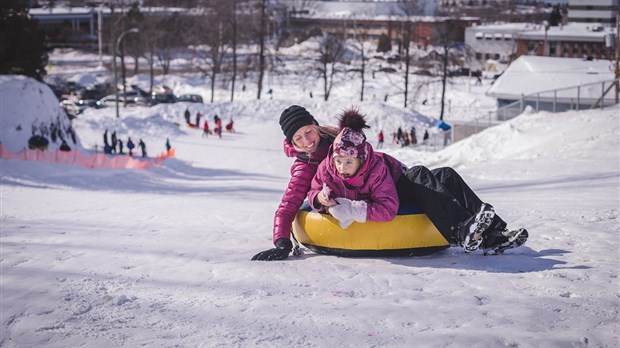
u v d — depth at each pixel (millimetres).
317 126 6207
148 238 7926
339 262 5809
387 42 115500
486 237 5844
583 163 19016
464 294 4562
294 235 6531
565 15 161125
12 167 28109
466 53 82312
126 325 4105
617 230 7078
